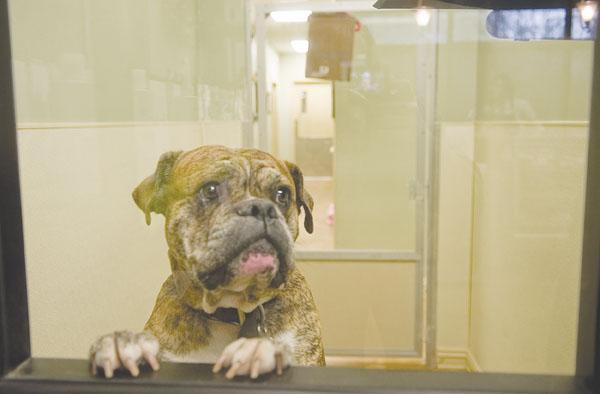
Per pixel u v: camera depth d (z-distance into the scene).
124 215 0.89
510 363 1.54
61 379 0.63
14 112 0.68
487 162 1.87
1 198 0.64
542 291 1.44
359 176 1.82
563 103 1.33
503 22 1.18
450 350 1.72
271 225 0.76
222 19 1.15
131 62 1.04
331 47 1.38
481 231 1.89
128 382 0.62
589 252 0.64
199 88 1.14
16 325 0.67
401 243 1.84
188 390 0.61
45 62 0.85
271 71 1.22
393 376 0.64
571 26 1.02
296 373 0.65
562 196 1.32
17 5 0.77
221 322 0.78
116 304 0.88
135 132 0.99
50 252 0.85
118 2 1.03
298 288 0.85
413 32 1.59
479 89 1.73
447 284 1.86
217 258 0.75
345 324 1.43
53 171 0.86
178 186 0.81
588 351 0.64
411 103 1.73
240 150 0.86
